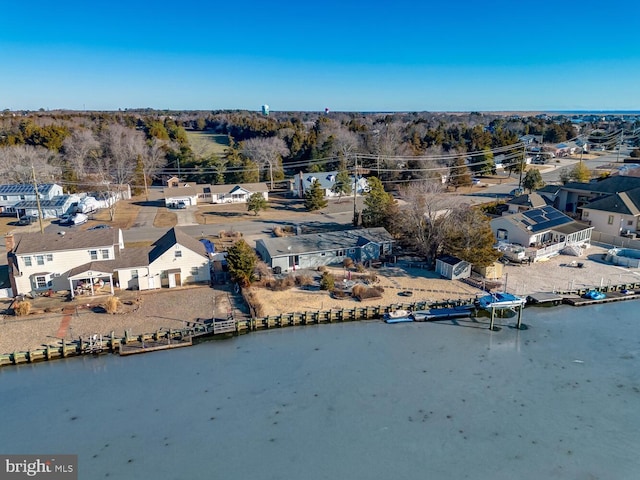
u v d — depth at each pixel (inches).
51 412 1055.0
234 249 1646.2
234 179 3919.8
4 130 4675.2
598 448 950.4
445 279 1780.3
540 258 1971.0
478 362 1272.1
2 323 1396.4
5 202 2871.6
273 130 5644.7
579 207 2397.9
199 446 953.5
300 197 3513.8
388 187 3713.1
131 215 2886.3
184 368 1236.5
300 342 1375.5
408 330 1449.3
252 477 872.3
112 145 4384.8
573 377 1203.2
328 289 1669.5
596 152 5506.9
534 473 885.2
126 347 1290.6
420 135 5438.0
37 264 1589.6
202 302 1557.6
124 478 868.6
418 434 991.0
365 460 915.4
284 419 1037.2
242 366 1247.5
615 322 1503.4
